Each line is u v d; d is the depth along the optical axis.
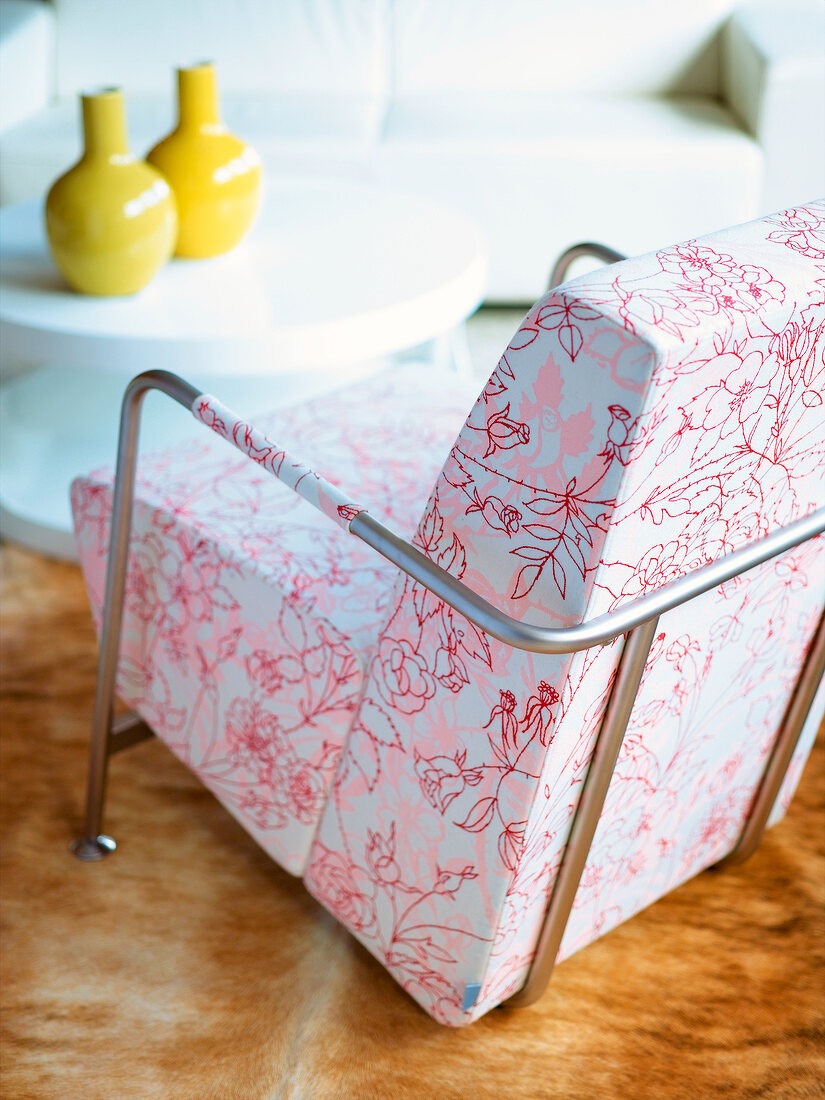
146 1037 1.25
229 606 1.26
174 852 1.50
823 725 1.76
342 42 3.05
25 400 2.41
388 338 1.73
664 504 0.87
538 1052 1.25
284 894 1.44
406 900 1.17
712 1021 1.29
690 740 1.19
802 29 2.77
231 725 1.31
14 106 2.80
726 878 1.48
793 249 0.88
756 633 1.16
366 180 2.70
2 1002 1.29
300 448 1.49
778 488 0.98
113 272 1.71
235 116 2.84
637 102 3.01
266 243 1.98
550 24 3.04
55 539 2.03
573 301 0.79
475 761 1.03
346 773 1.19
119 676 1.48
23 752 1.64
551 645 0.84
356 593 1.21
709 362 0.79
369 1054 1.24
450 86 3.10
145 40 3.04
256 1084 1.21
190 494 1.37
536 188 2.70
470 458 0.91
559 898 1.13
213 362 1.64
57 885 1.44
